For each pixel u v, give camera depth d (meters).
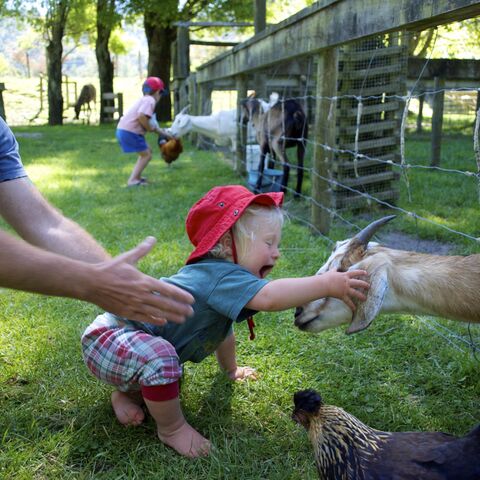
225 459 2.36
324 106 5.28
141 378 2.38
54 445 2.46
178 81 16.78
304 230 5.62
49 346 3.28
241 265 2.53
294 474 2.27
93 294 1.52
